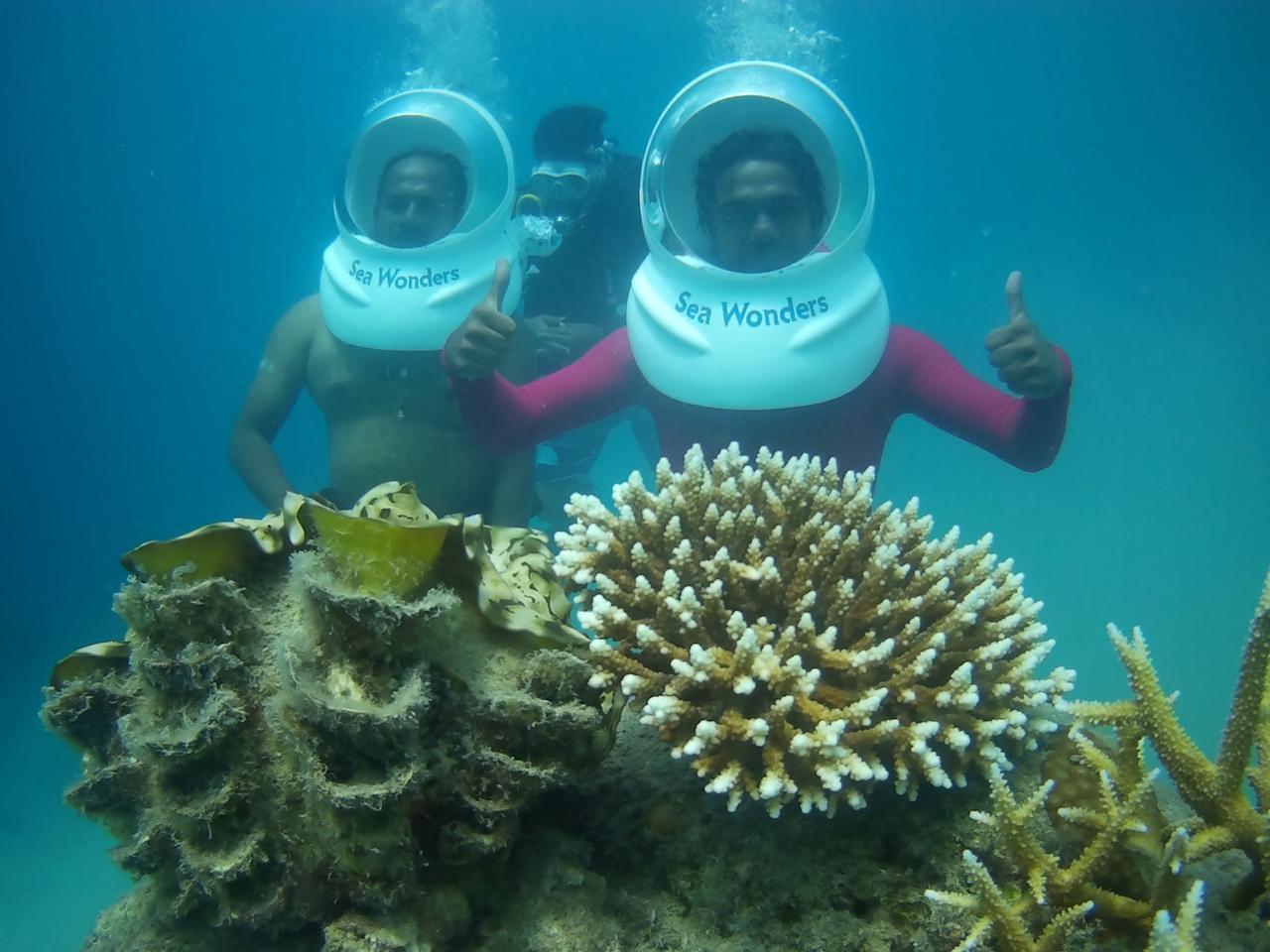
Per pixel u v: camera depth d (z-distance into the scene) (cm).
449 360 150
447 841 92
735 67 155
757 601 103
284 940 95
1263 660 92
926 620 104
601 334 234
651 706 94
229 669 90
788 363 143
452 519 91
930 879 99
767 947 97
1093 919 93
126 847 95
